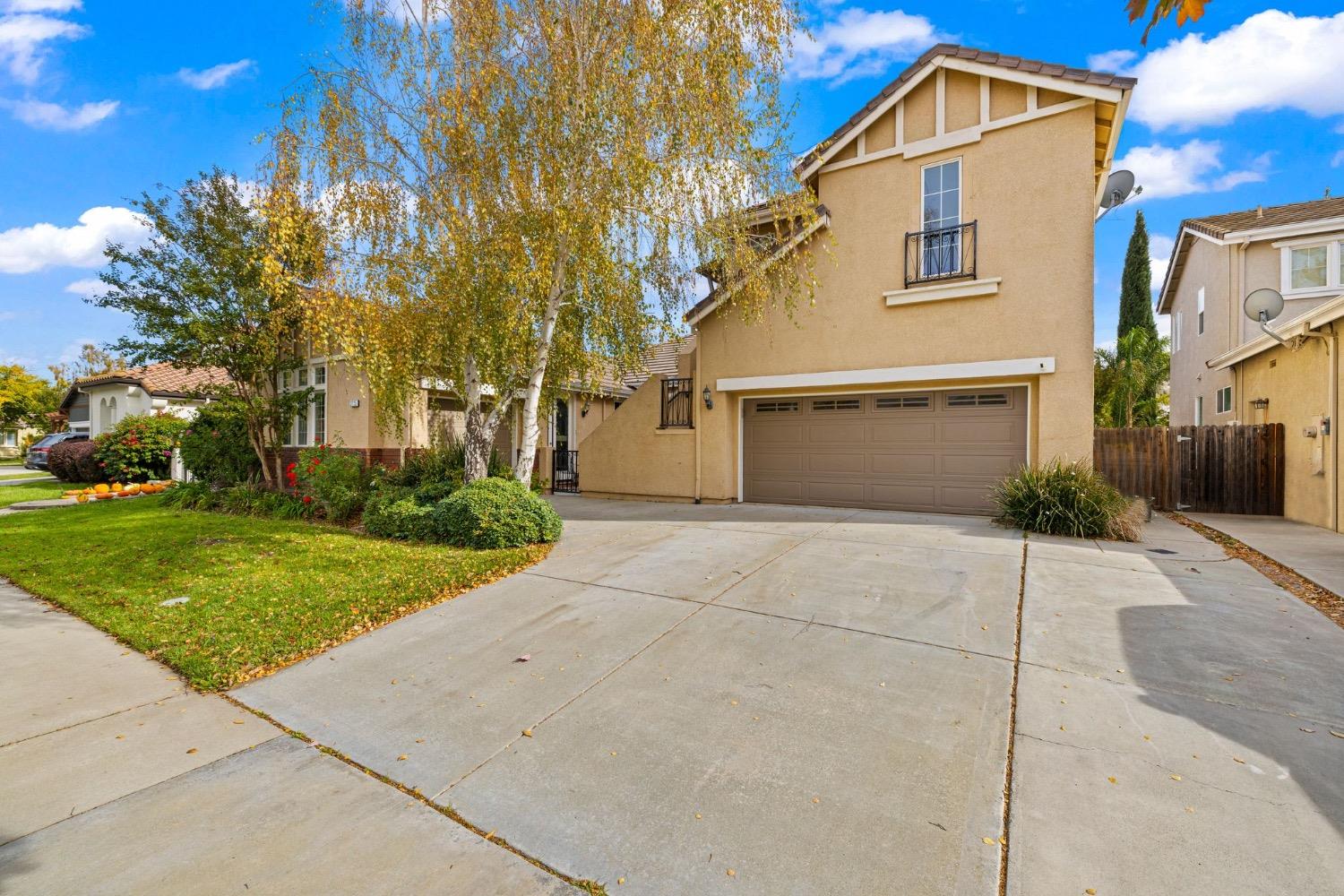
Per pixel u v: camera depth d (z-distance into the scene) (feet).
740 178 25.80
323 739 10.79
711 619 15.89
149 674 13.60
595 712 11.48
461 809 8.80
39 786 9.32
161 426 60.54
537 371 27.84
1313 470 29.37
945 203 31.55
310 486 36.65
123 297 35.99
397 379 27.43
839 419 35.45
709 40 23.48
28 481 67.97
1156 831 7.83
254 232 36.83
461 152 24.70
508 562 21.99
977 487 31.60
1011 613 15.72
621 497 42.68
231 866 7.62
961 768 9.34
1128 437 36.58
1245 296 47.62
